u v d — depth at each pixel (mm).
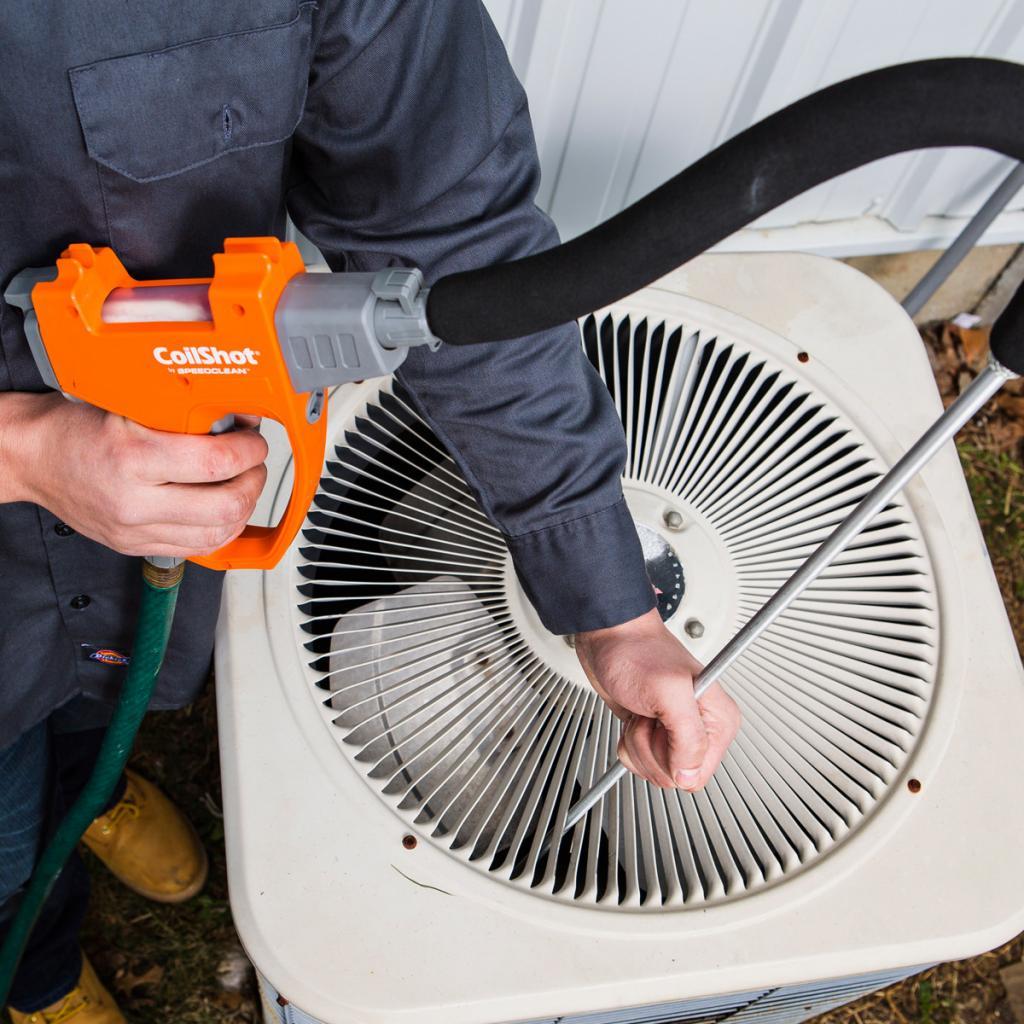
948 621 1096
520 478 855
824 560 701
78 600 968
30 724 1046
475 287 496
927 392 1218
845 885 952
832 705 1045
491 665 1035
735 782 998
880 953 930
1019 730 1044
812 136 422
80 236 693
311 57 678
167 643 989
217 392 614
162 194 683
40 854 1175
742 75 1408
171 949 1487
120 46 596
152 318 600
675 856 991
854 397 1198
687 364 1243
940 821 989
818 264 1279
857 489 1139
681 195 440
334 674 1021
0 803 1057
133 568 954
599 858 1006
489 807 958
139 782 1470
